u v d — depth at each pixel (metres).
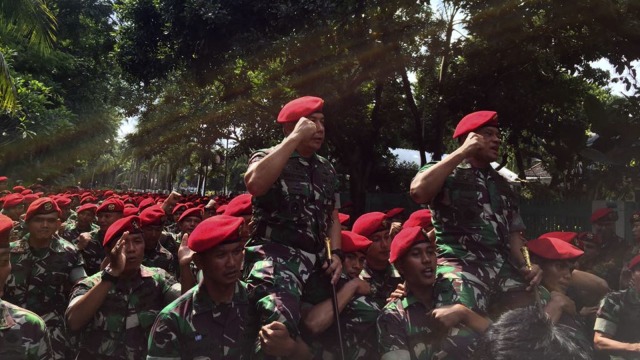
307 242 3.62
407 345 3.68
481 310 3.69
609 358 4.59
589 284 5.19
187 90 27.39
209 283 3.28
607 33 13.95
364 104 22.80
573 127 16.33
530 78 17.19
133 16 19.97
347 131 21.38
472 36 17.09
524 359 1.68
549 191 18.66
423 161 20.48
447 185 3.98
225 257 3.16
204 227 3.18
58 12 31.19
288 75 18.47
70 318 4.20
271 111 20.00
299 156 3.73
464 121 4.09
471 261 3.88
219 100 23.00
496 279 3.88
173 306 3.27
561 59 16.47
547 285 4.21
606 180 14.05
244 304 3.38
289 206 3.60
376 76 18.33
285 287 3.39
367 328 4.01
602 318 4.55
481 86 17.42
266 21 17.47
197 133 25.55
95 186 53.72
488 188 3.99
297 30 17.17
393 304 3.86
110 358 4.38
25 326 2.79
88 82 34.12
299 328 3.70
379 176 27.95
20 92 22.19
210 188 67.00
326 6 15.88
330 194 3.86
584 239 6.53
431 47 17.58
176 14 17.78
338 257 3.82
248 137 23.12
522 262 4.02
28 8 14.59
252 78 20.19
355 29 17.02
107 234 4.46
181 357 3.21
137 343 4.44
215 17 16.48
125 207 6.59
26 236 5.28
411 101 20.14
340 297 3.81
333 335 3.94
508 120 18.02
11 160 26.41
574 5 13.18
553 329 1.76
